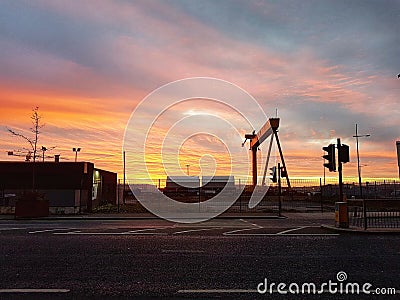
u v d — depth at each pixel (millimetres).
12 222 17891
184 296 5359
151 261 7805
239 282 6121
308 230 13727
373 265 7375
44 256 8391
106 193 32125
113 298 5273
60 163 26906
